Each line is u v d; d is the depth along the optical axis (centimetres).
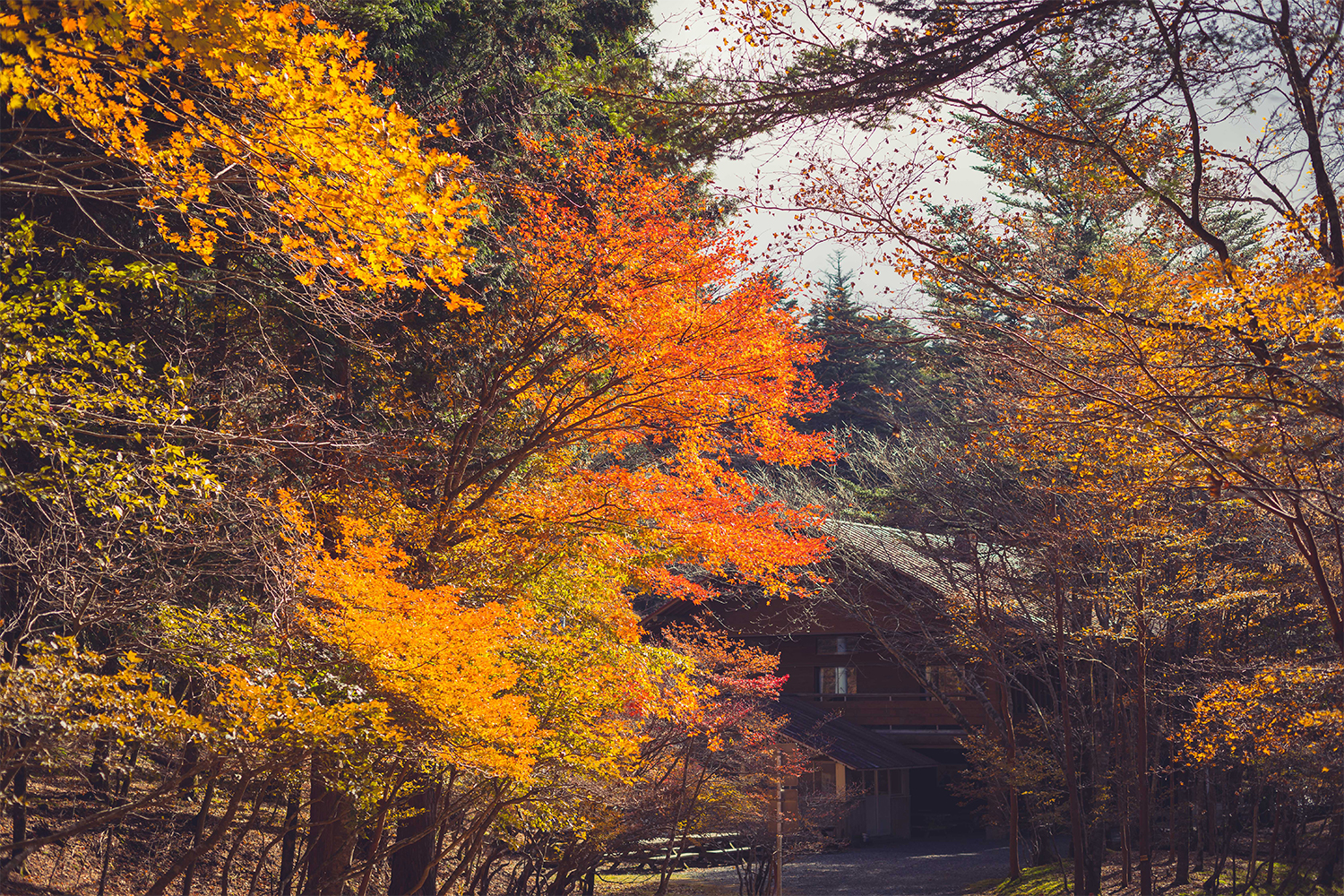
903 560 2675
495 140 1384
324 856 1234
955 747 3044
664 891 1888
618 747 1235
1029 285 1009
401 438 1293
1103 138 1032
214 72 622
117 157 753
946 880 2269
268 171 682
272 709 802
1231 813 2009
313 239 759
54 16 627
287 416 1138
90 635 1017
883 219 980
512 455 1331
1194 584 1727
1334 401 835
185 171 722
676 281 1272
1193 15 912
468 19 1323
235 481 1009
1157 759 2111
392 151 645
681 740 1775
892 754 2873
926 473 2339
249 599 965
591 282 1283
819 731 2730
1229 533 1644
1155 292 1018
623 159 1338
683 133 971
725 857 2566
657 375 1259
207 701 887
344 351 1213
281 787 1114
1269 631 1788
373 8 1130
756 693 2059
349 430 1059
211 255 774
